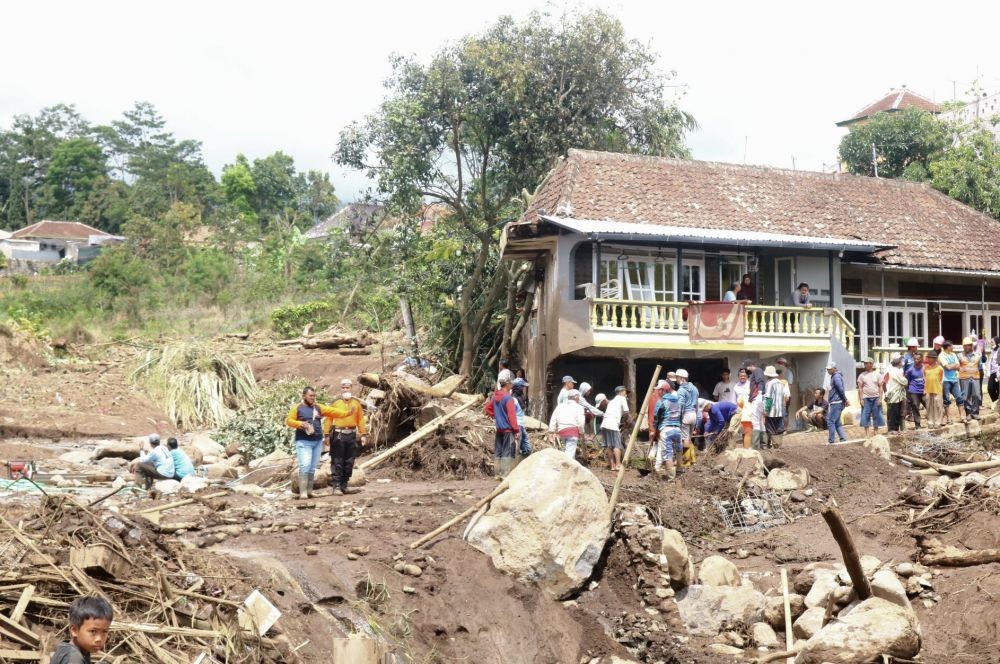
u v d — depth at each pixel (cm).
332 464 1631
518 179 3178
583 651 1298
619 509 1517
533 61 3152
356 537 1336
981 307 3017
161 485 1669
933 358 2252
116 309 4766
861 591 1298
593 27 3156
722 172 3005
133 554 1027
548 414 2641
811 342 2620
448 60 3102
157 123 10231
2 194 9975
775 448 2003
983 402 2638
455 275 3180
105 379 3062
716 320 2509
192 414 2875
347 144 3139
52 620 886
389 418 2147
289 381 3309
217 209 8331
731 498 1753
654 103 3303
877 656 1143
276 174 9025
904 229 3016
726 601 1428
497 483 1795
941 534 1623
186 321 4659
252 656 965
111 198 8938
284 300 4988
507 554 1357
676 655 1311
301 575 1167
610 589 1420
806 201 3000
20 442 2391
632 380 2505
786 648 1305
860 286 2870
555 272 2556
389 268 3362
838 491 1803
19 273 6341
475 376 3125
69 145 9625
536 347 2777
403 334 3906
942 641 1339
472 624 1245
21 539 959
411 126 3067
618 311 2523
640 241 2488
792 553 1602
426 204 3291
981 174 3741
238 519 1382
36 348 3344
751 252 2684
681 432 1897
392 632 1158
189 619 968
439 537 1377
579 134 3180
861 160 4162
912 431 2098
